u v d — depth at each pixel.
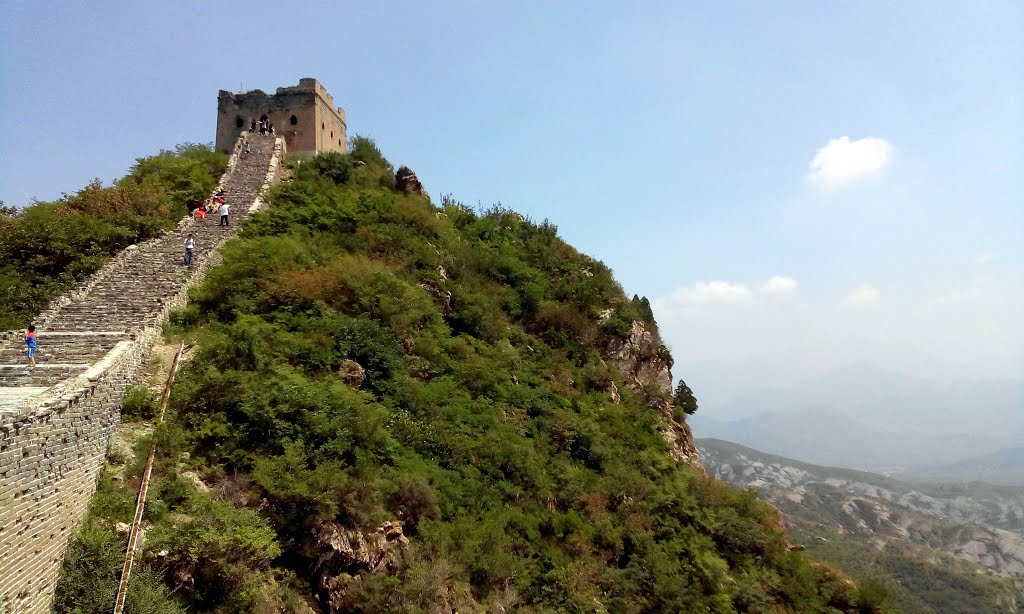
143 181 33.75
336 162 40.03
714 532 25.97
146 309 21.42
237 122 46.84
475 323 31.20
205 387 18.06
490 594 17.31
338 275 26.25
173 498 14.77
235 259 26.56
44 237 25.44
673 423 37.19
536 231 45.72
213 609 13.22
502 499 20.88
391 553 16.25
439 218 40.44
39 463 11.73
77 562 12.45
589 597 19.38
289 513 15.48
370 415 19.41
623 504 24.58
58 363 17.34
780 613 23.95
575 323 36.38
